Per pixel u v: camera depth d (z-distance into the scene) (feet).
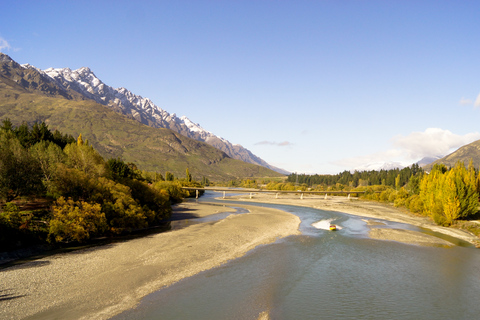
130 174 369.50
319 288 100.99
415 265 127.75
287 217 274.98
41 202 180.65
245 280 106.52
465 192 231.09
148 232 188.85
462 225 219.82
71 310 79.51
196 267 118.73
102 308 81.41
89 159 212.23
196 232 187.62
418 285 105.09
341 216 297.74
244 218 259.80
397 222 256.32
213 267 119.75
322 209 369.50
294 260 132.26
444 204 231.09
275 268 120.57
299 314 82.17
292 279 108.78
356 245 162.30
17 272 106.52
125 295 90.33
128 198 194.08
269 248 152.76
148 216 209.46
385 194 500.33
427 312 85.10
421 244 165.99
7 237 126.52
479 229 201.67
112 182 202.90
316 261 131.64
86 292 91.20
